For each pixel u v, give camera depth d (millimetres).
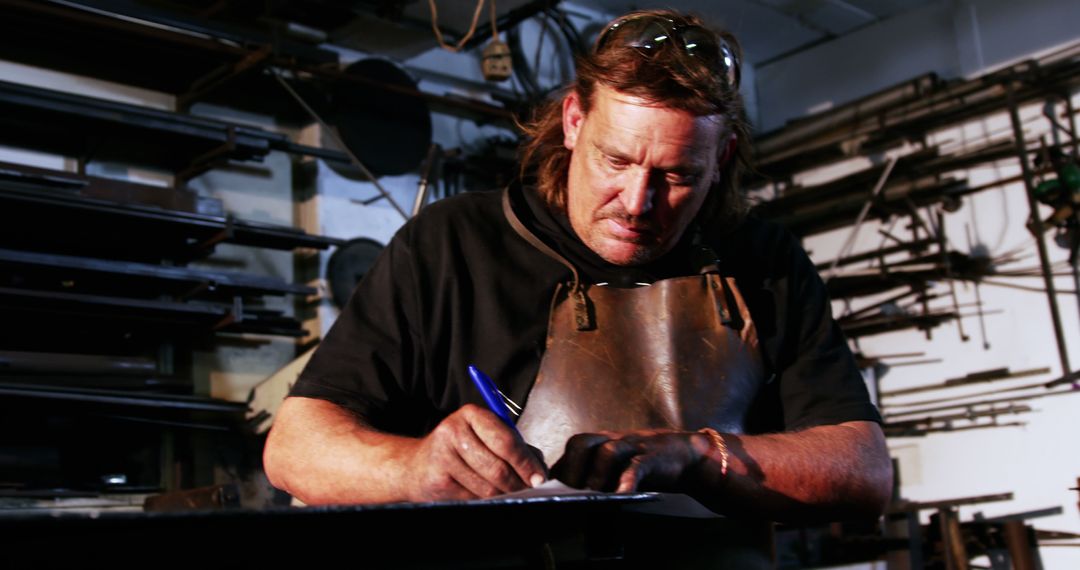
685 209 1364
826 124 4883
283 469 1246
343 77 3891
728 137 1442
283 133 4008
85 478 3338
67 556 631
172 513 608
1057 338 4105
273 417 3480
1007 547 4141
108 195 3273
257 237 3564
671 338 1342
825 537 4234
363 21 4090
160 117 3412
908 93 4648
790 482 1245
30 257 3018
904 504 4434
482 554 867
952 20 4793
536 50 4840
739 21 5070
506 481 1019
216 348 3742
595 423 1302
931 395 4598
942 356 4574
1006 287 4406
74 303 3094
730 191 1502
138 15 3404
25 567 618
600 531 940
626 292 1368
